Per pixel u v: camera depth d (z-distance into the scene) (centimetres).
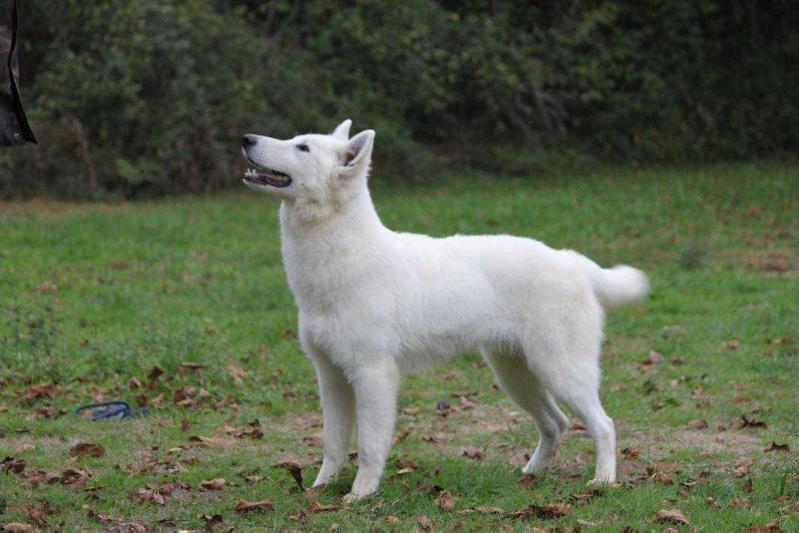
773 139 2908
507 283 667
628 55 2811
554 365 666
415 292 651
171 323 1134
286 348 1060
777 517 593
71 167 2072
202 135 2188
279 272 1423
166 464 727
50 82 2062
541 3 2859
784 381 948
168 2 2167
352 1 2620
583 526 582
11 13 601
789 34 3025
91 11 2120
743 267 1508
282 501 642
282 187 634
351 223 642
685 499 630
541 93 2739
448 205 2031
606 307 719
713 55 2959
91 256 1506
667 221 1895
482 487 671
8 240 1568
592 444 784
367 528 580
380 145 2384
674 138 2800
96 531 583
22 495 642
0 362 970
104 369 961
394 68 2578
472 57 2592
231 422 845
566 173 2609
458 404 910
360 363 642
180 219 1816
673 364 1023
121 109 2100
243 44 2314
